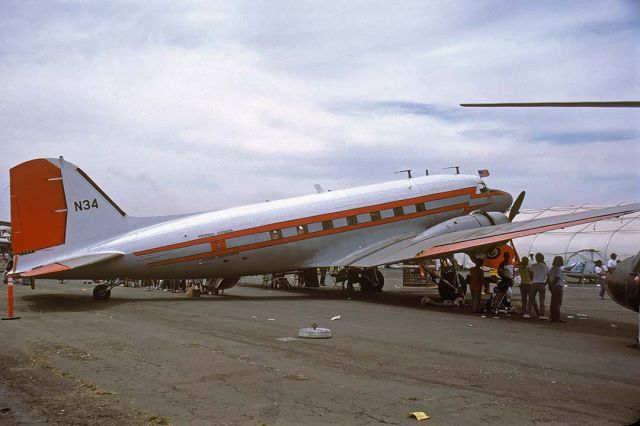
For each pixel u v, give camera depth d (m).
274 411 5.71
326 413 5.64
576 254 40.53
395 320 13.58
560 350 9.45
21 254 16.48
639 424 5.30
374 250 20.05
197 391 6.47
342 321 13.22
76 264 16.17
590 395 6.38
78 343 9.67
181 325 12.06
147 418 5.46
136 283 29.12
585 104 5.84
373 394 6.36
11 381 6.91
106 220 17.59
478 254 16.73
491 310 16.11
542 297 14.21
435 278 18.53
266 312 14.98
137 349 9.10
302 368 7.71
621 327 12.84
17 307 15.85
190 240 18.11
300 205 20.22
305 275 27.05
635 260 11.00
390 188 22.00
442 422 5.35
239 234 18.86
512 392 6.49
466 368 7.83
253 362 8.09
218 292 22.55
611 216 13.34
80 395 6.28
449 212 22.78
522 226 15.72
